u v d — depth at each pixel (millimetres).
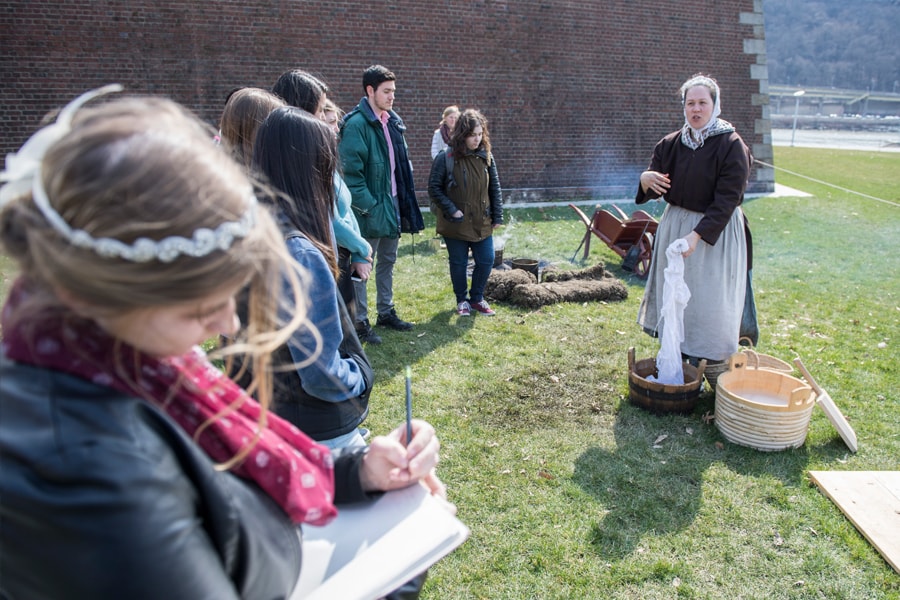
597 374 4379
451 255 5426
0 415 565
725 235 3766
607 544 2711
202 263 597
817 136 40656
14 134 9359
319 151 1709
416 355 4672
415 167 11586
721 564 2609
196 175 602
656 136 13352
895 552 2613
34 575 562
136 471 572
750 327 4180
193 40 9914
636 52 12836
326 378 1621
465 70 11656
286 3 10297
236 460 748
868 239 8969
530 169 12539
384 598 991
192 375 779
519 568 2574
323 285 1584
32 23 9195
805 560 2627
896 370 4504
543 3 11977
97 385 604
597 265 6566
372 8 10812
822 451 3418
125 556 545
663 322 3891
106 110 622
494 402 3961
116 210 551
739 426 3426
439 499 1194
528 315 5570
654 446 3447
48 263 562
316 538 979
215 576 629
